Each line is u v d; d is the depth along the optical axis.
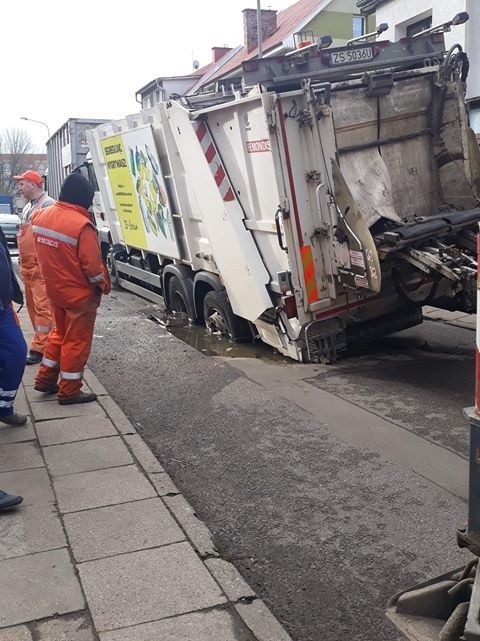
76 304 5.54
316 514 4.04
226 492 4.36
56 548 3.54
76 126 16.03
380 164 6.62
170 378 6.79
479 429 2.27
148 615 3.00
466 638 2.14
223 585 3.24
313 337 6.61
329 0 25.56
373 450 4.91
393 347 7.73
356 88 6.42
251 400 6.05
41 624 2.94
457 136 6.86
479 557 2.35
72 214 5.49
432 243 6.20
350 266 6.12
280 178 6.13
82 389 6.19
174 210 8.59
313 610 3.15
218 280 7.97
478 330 2.30
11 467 4.53
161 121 8.03
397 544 3.68
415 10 12.42
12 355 4.98
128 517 3.87
